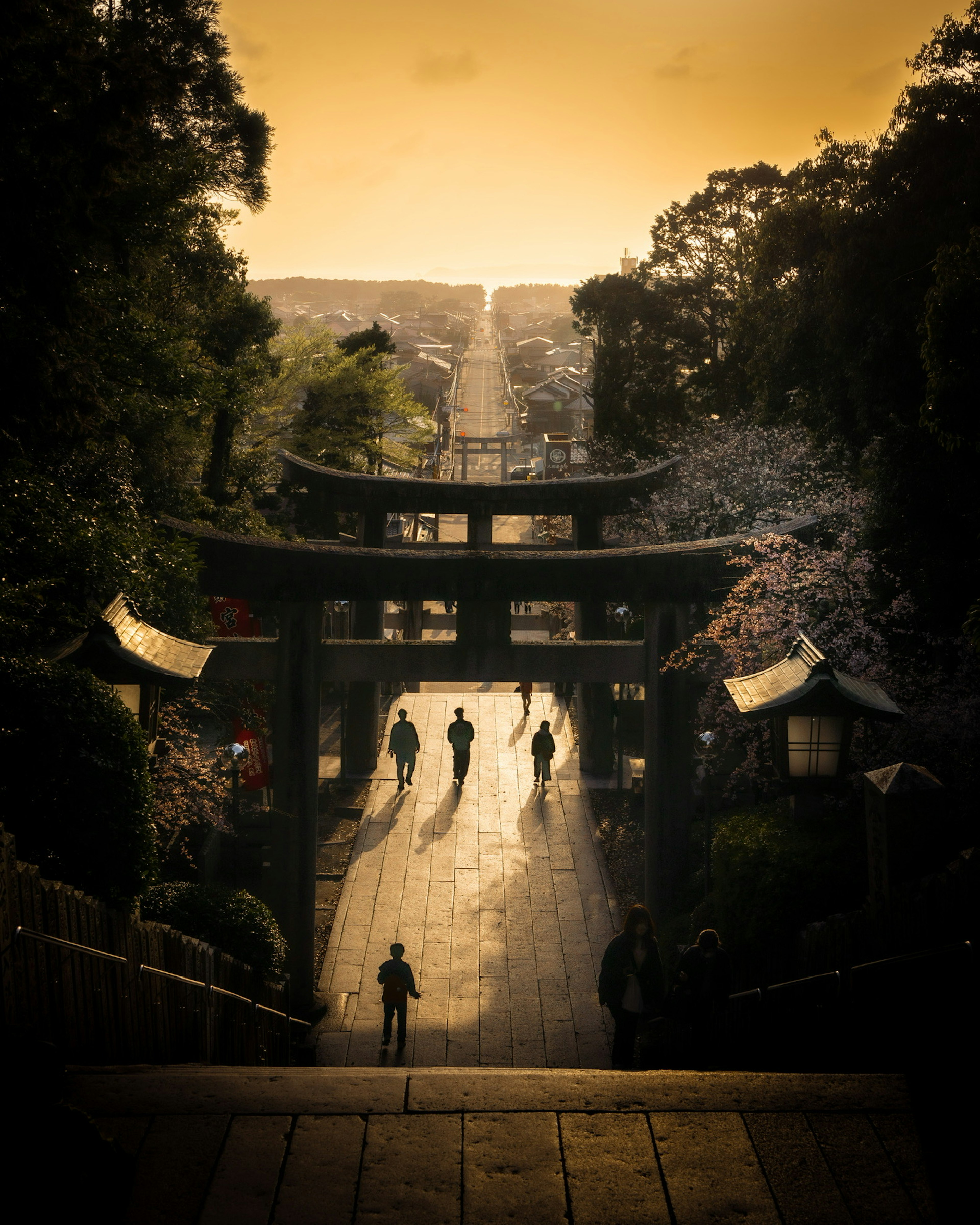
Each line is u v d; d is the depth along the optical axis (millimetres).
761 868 11781
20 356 9797
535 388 138375
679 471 27172
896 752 14469
